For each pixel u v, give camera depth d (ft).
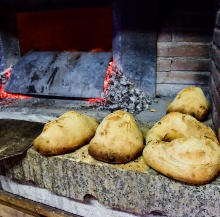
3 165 3.76
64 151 3.28
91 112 4.93
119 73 5.66
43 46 7.48
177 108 4.13
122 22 5.23
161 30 5.18
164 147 2.85
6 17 6.27
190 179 2.65
